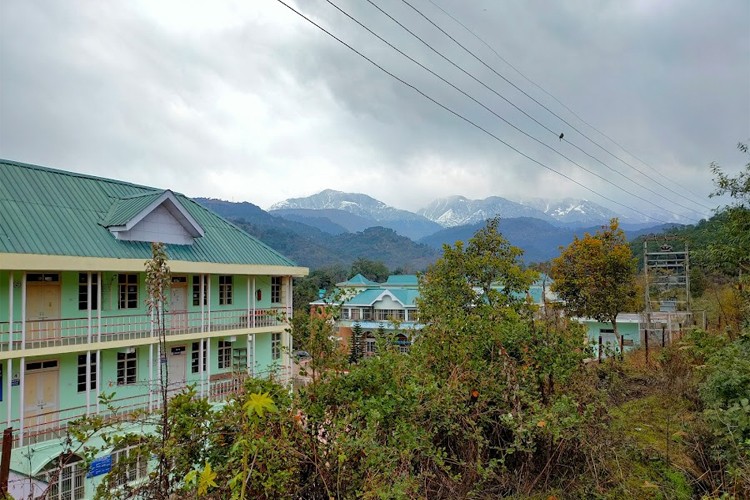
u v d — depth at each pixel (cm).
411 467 484
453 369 613
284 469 416
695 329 884
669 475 591
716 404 606
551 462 594
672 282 2120
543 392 665
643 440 711
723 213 1288
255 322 1845
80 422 476
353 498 425
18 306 1287
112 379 1479
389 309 3812
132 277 1525
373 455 434
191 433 459
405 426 482
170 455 432
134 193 1719
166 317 1600
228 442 457
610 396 880
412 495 452
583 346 706
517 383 598
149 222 1534
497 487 564
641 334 2070
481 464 541
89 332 1324
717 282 2070
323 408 482
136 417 525
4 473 614
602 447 592
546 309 809
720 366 661
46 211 1367
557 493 554
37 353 1217
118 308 1488
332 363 524
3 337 1226
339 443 436
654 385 1005
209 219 1956
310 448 445
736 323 1262
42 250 1223
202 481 339
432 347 660
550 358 667
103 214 1513
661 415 829
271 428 431
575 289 1972
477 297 1150
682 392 901
